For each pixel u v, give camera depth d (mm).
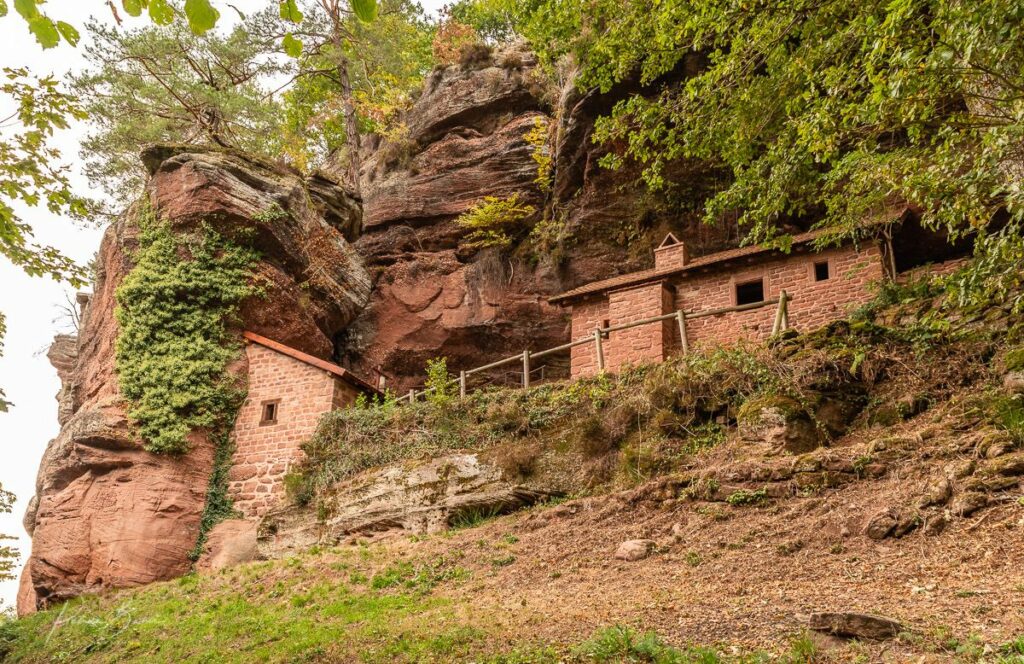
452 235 27078
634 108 14500
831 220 12234
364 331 25953
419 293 26000
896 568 8008
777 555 9117
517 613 8867
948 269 16734
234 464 19812
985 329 12148
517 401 16312
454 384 19422
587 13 18547
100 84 25859
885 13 10203
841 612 6613
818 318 18078
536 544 11852
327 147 35750
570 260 24266
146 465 18953
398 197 27984
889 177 9461
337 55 28656
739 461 11539
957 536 8180
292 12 5609
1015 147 7699
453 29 33062
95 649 11961
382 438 17391
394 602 10555
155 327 20422
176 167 21641
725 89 12547
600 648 7109
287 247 22125
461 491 14820
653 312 19984
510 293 25250
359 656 8477
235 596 12984
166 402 19594
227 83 27125
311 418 19609
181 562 18406
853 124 10531
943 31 8164
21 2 5742
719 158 20484
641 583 9281
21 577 25828
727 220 21844
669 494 11469
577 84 17469
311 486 17469
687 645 6969
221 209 21078
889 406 11992
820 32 11328
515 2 22844
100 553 17984
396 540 14594
